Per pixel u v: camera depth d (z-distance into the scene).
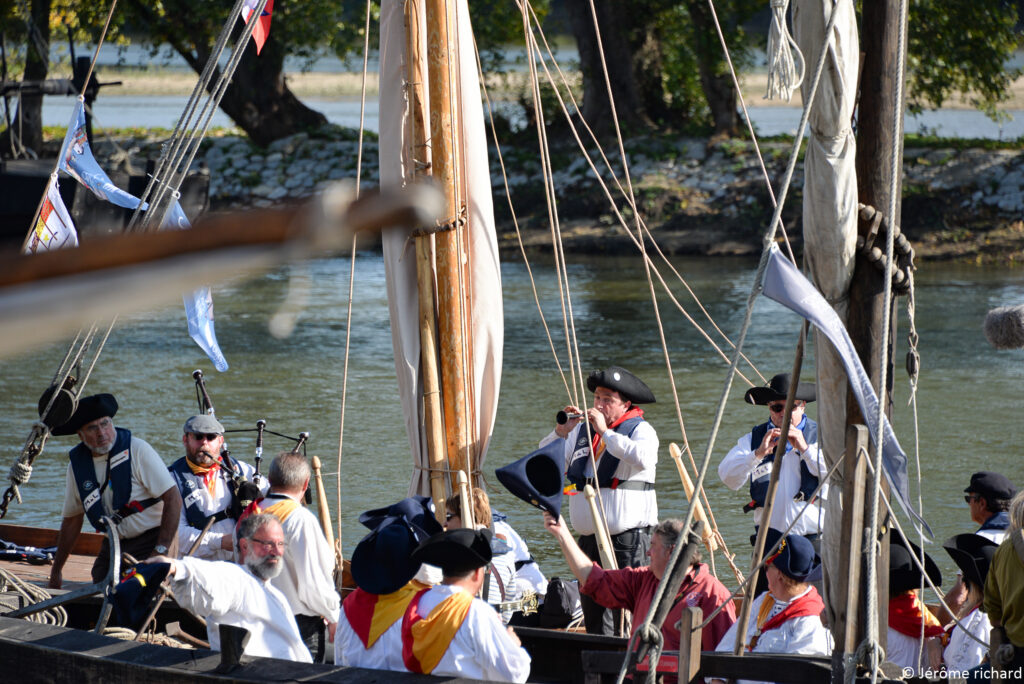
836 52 7.72
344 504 20.81
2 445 25.16
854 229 8.00
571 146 67.75
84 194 41.62
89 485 12.57
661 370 33.66
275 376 33.03
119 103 118.31
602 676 10.97
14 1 57.69
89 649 9.48
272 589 9.53
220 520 12.82
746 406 28.84
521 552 13.63
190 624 12.66
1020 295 45.75
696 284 50.84
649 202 62.34
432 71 12.16
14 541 17.25
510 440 25.62
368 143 72.19
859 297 8.12
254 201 67.62
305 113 74.50
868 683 7.79
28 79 59.78
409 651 8.90
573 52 89.75
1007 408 27.97
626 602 10.44
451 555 8.95
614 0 67.81
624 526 13.67
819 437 8.41
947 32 63.28
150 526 12.49
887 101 7.97
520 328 41.44
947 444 24.73
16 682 9.79
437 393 12.48
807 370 32.97
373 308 44.91
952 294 46.34
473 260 12.70
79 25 63.91
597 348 37.41
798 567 9.41
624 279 52.75
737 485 13.43
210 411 13.48
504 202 65.12
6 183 43.22
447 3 12.22
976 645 10.23
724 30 66.44
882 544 8.32
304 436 13.39
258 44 14.12
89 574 15.58
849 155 7.88
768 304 45.06
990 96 64.75
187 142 13.97
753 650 9.47
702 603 10.09
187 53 68.94
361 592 9.30
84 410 12.49
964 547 10.95
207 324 13.62
